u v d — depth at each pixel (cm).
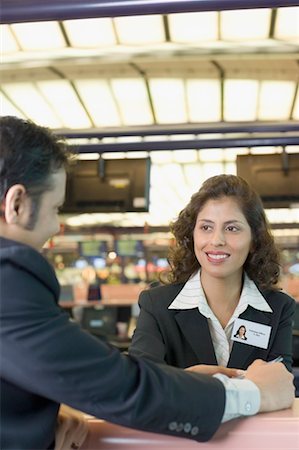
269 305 137
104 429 85
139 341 133
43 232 82
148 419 73
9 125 79
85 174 358
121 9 121
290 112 572
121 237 875
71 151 88
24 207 78
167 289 143
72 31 413
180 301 137
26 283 72
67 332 72
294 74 482
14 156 77
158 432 76
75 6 121
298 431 83
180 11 122
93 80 511
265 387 88
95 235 820
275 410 88
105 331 535
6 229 79
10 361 70
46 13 122
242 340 133
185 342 135
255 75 491
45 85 524
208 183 134
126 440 84
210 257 130
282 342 136
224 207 129
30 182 78
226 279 132
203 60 465
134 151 291
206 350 132
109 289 641
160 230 726
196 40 427
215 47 437
